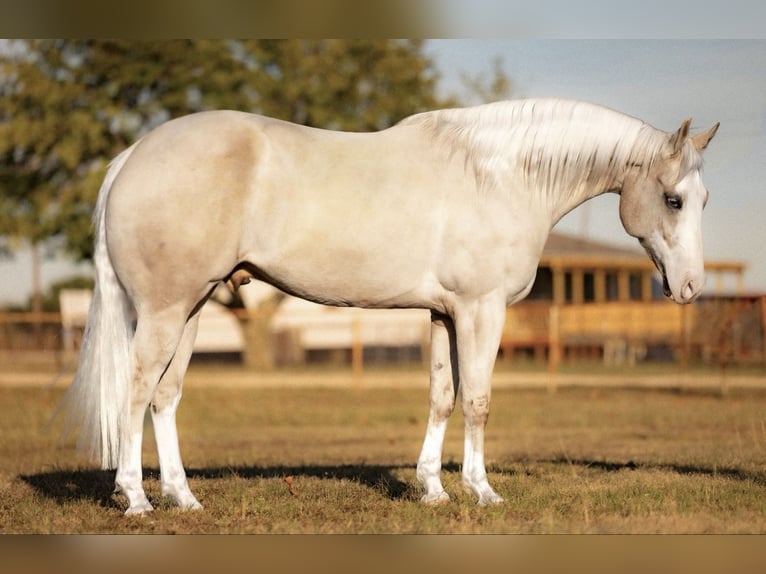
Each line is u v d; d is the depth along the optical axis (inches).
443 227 315.9
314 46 1421.0
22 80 1369.3
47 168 1444.4
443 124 327.0
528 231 324.8
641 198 333.1
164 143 308.5
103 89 1380.4
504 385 1055.0
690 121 319.6
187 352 327.3
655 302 1298.0
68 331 1188.5
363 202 311.9
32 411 821.2
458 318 321.4
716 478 387.2
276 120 323.3
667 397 911.0
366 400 934.4
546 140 326.6
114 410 307.1
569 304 1386.6
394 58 1411.2
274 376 1224.2
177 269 305.1
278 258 312.7
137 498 307.3
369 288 317.7
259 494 349.7
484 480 327.0
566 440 593.6
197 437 643.5
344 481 381.7
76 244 1423.5
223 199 305.3
